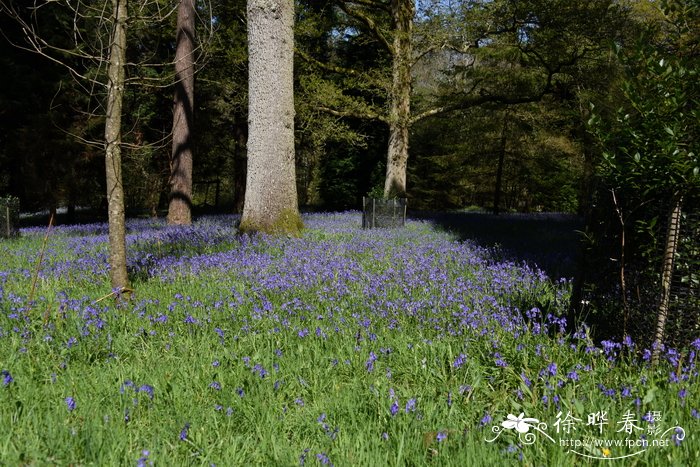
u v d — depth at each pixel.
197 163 36.22
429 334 4.72
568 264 8.80
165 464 2.62
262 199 11.79
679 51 4.19
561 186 37.84
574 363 3.89
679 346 4.04
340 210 34.53
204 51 6.32
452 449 2.87
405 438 2.89
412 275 7.20
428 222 18.72
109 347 4.29
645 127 3.73
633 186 3.91
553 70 24.16
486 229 16.62
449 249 10.04
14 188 24.77
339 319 5.08
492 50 25.83
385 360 4.17
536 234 15.55
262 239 10.84
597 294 4.72
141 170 29.17
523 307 5.66
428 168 40.34
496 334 4.51
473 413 3.31
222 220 19.58
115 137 5.67
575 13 21.19
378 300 5.79
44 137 21.72
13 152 22.33
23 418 2.97
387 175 23.97
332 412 3.28
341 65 32.94
